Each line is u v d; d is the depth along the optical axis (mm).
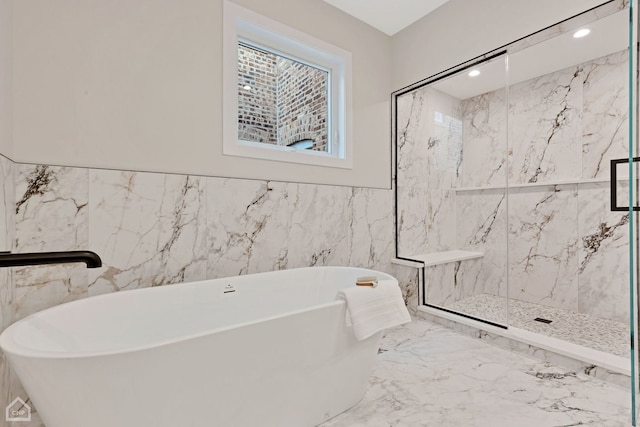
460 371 1776
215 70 1928
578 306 2695
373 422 1347
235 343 1049
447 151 3080
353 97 2615
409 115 2928
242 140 2176
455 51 2398
